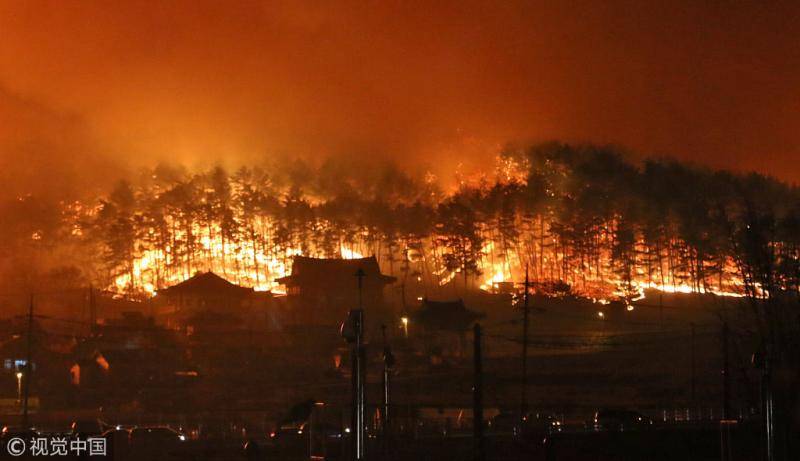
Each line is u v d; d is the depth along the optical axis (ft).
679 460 133.39
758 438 101.86
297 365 250.57
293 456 123.34
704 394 200.13
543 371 239.09
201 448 131.75
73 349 262.47
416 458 121.60
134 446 133.49
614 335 293.02
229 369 245.04
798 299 100.68
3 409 205.46
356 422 62.85
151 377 234.79
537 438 134.31
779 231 190.70
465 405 191.62
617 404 194.39
